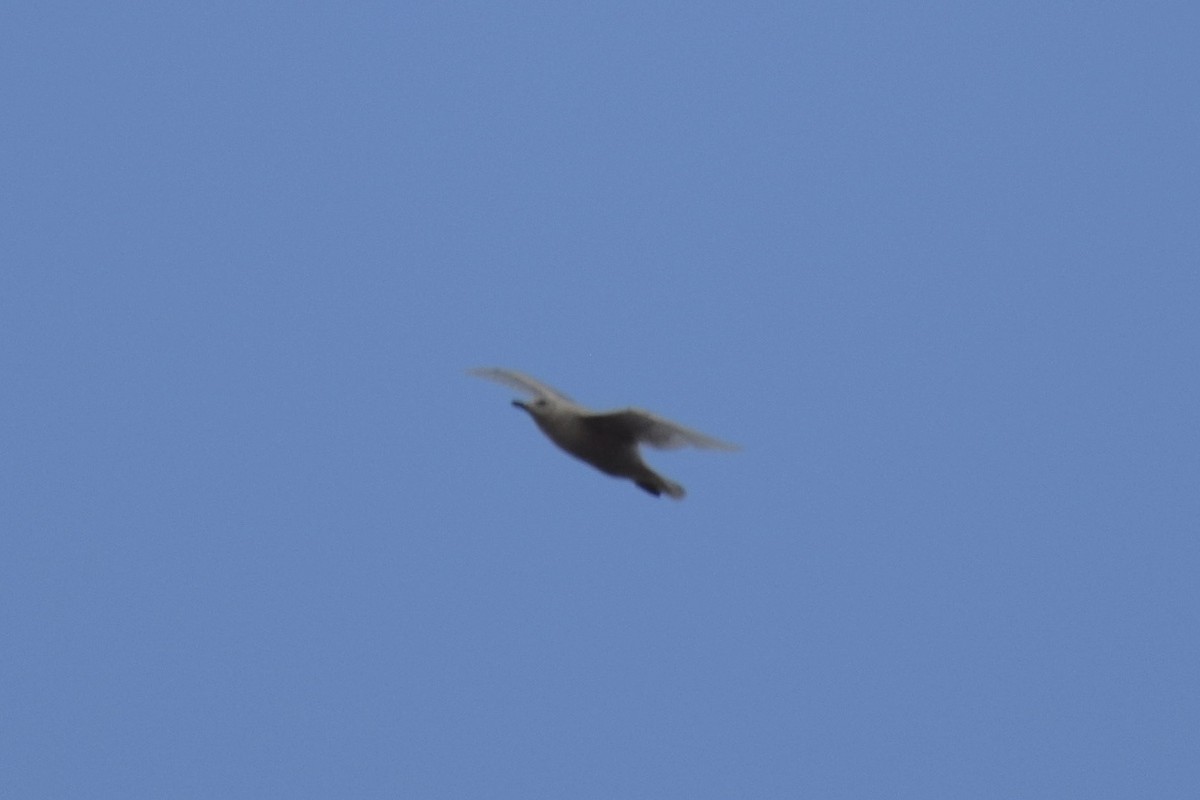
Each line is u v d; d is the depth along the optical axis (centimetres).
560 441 3759
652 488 3788
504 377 3950
